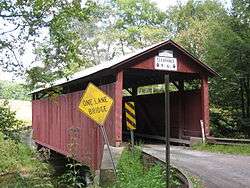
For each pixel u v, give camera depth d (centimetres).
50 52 1148
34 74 1139
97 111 878
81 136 1805
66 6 1118
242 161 1262
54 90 1230
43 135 2633
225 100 2186
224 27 2072
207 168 1120
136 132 2308
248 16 2025
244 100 2142
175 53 1703
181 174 970
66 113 2069
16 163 2062
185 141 1809
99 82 1831
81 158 1692
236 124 2139
